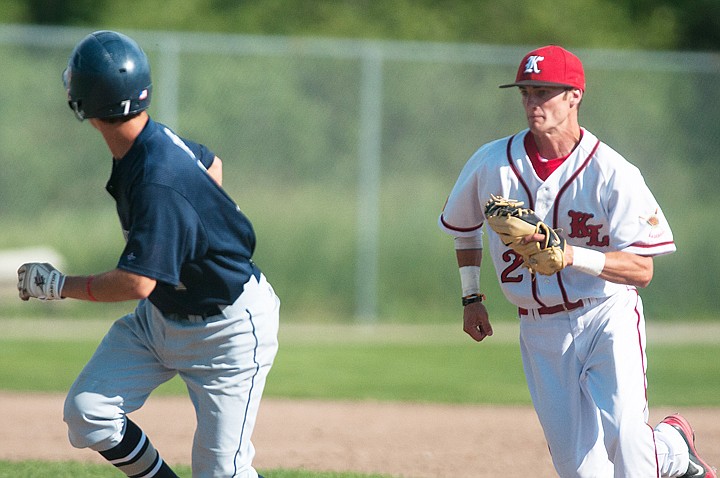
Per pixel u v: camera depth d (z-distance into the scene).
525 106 15.73
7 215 47.84
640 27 76.50
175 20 71.75
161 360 15.23
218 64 48.38
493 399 30.77
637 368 15.73
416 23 72.62
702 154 49.28
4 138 47.84
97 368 15.10
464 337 42.78
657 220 15.55
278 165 48.34
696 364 37.34
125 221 14.57
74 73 13.88
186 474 20.48
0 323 42.88
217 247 14.23
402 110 49.16
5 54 47.91
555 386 16.33
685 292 48.00
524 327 16.64
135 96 13.91
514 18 74.25
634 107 49.28
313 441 24.62
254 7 72.88
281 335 42.41
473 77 49.50
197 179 14.03
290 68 48.50
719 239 48.34
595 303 16.02
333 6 73.31
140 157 13.91
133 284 13.67
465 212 17.08
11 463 21.20
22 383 31.77
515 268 16.28
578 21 74.88
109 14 72.12
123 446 15.26
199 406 15.11
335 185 48.25
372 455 23.14
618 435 15.32
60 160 48.12
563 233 15.91
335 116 48.50
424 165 49.03
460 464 22.39
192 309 14.63
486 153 16.58
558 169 15.79
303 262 47.03
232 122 48.31
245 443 15.23
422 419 27.69
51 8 72.25
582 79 15.60
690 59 49.75
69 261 47.47
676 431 17.33
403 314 46.53
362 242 46.31
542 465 22.44
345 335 42.88
